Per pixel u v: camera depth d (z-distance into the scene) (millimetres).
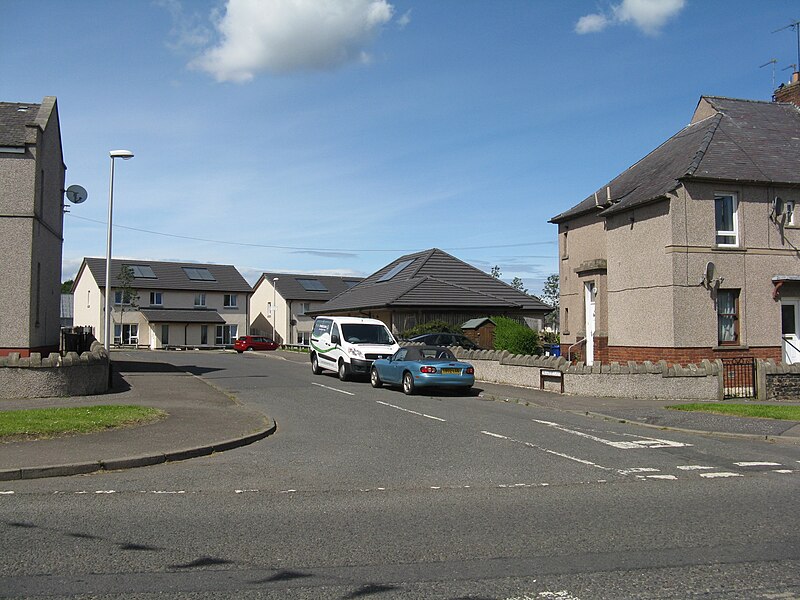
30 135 19609
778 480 9133
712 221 20547
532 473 9414
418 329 33094
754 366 18359
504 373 22156
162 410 14234
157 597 4883
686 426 13797
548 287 68688
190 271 70875
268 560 5707
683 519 7117
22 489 8188
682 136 25375
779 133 23688
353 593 5000
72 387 16812
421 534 6500
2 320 19266
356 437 12320
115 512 7168
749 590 5152
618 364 18438
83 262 70188
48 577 5254
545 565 5660
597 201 24953
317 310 47906
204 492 8125
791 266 21359
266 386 21531
